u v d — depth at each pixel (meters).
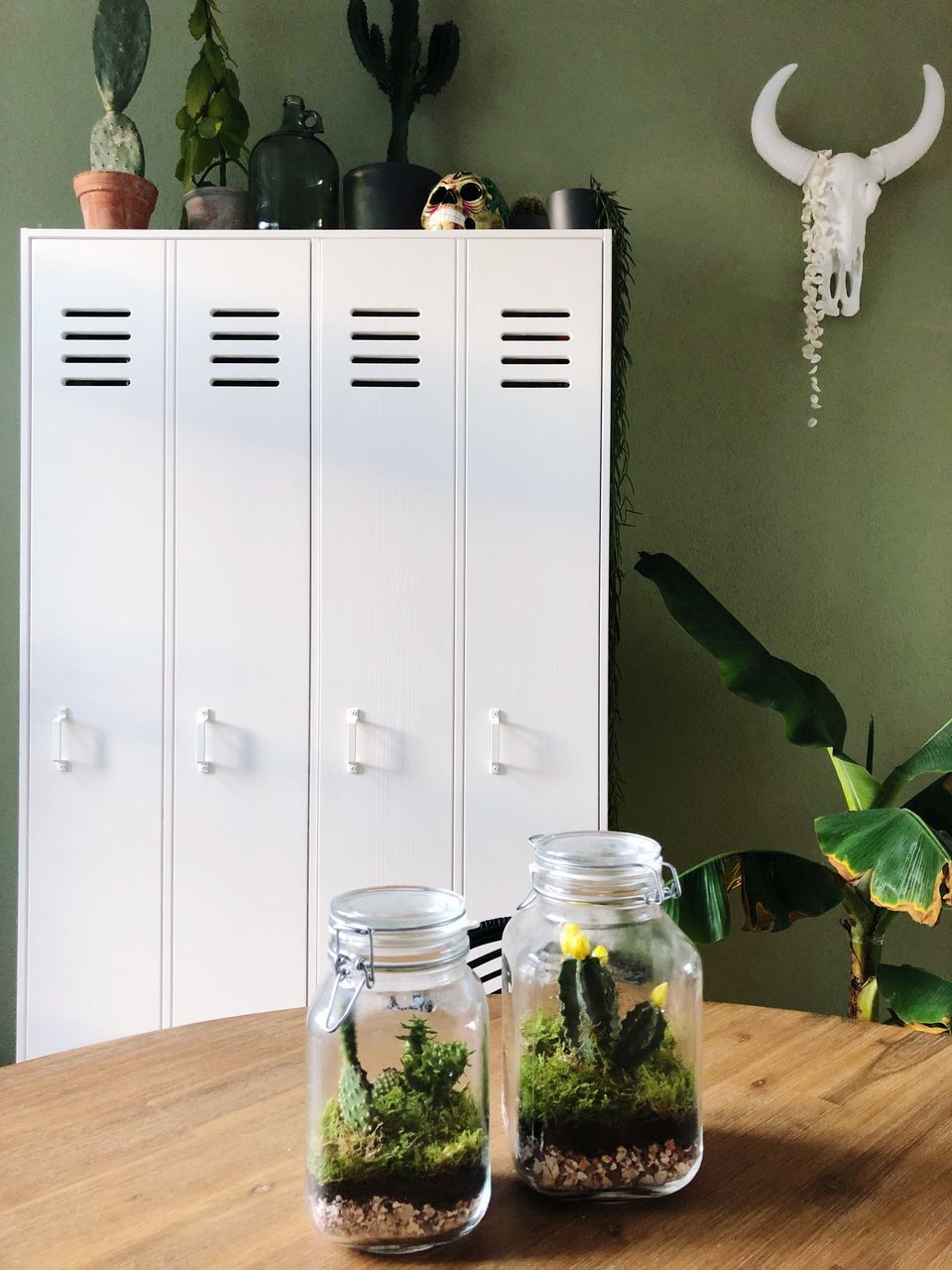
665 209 2.74
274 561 2.18
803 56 2.74
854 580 2.74
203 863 2.18
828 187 2.62
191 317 2.18
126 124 2.35
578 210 2.25
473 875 2.18
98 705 2.18
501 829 2.18
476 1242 0.77
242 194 2.33
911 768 2.10
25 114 2.65
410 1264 0.74
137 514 2.18
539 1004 0.82
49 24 2.65
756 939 2.73
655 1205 0.82
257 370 2.18
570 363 2.18
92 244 2.18
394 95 2.53
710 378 2.74
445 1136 0.74
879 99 2.73
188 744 2.18
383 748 2.18
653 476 2.74
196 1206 0.82
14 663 2.67
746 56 2.74
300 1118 0.97
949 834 2.14
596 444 2.17
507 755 2.18
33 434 2.19
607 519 2.17
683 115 2.73
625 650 2.73
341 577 2.18
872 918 2.16
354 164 2.70
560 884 0.81
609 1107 0.80
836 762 2.21
